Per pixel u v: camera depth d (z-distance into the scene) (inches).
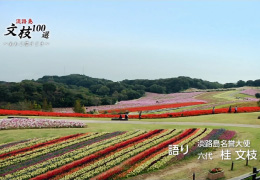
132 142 1200.2
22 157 997.2
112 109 3093.0
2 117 1797.5
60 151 1070.4
